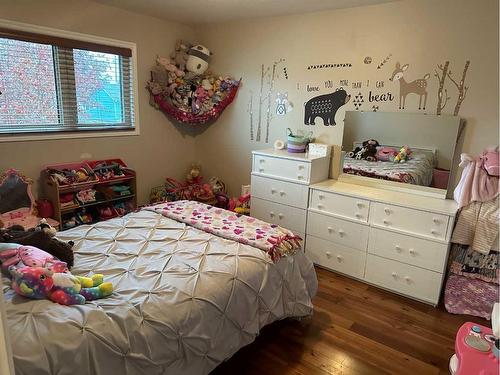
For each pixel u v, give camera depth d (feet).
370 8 9.57
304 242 10.47
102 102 11.40
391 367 6.40
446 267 8.44
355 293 8.89
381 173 9.91
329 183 10.41
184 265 5.82
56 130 10.27
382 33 9.49
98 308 4.60
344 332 7.34
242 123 12.99
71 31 10.02
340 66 10.35
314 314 7.94
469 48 8.36
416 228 8.39
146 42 11.95
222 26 12.72
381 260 8.99
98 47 10.68
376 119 9.86
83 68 10.70
